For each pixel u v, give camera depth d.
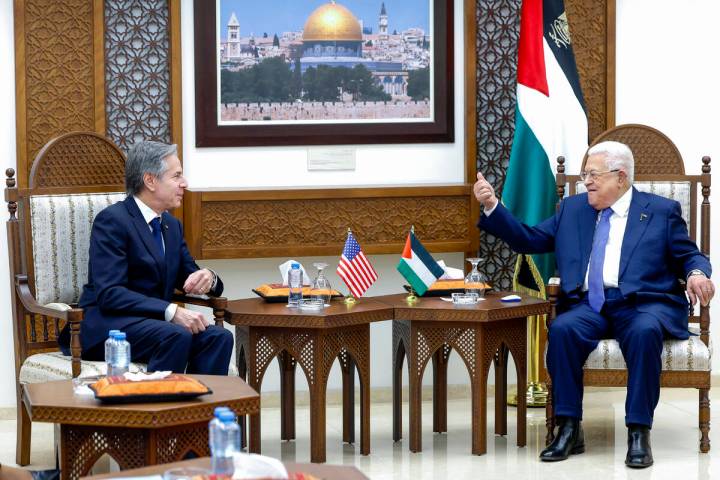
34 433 5.23
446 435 5.07
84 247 4.79
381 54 5.69
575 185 5.20
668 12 5.88
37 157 4.84
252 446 4.57
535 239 4.96
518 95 5.58
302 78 5.63
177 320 4.34
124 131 5.45
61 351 4.55
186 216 5.43
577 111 5.58
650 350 4.49
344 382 4.89
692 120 5.93
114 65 5.41
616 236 4.81
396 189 5.56
